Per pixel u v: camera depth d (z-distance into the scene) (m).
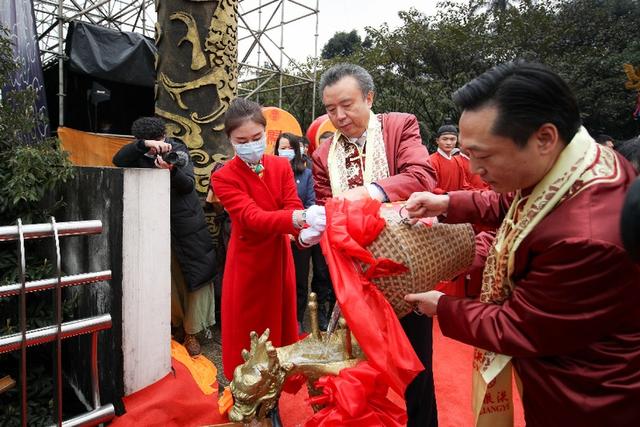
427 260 1.28
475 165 1.06
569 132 0.99
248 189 2.14
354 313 1.19
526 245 1.03
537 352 0.99
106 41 6.62
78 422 2.05
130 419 2.18
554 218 0.98
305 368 1.36
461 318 1.12
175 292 3.24
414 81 12.30
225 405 2.46
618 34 11.50
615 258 0.88
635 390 0.92
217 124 3.97
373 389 1.21
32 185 2.39
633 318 0.93
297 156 3.79
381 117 1.88
